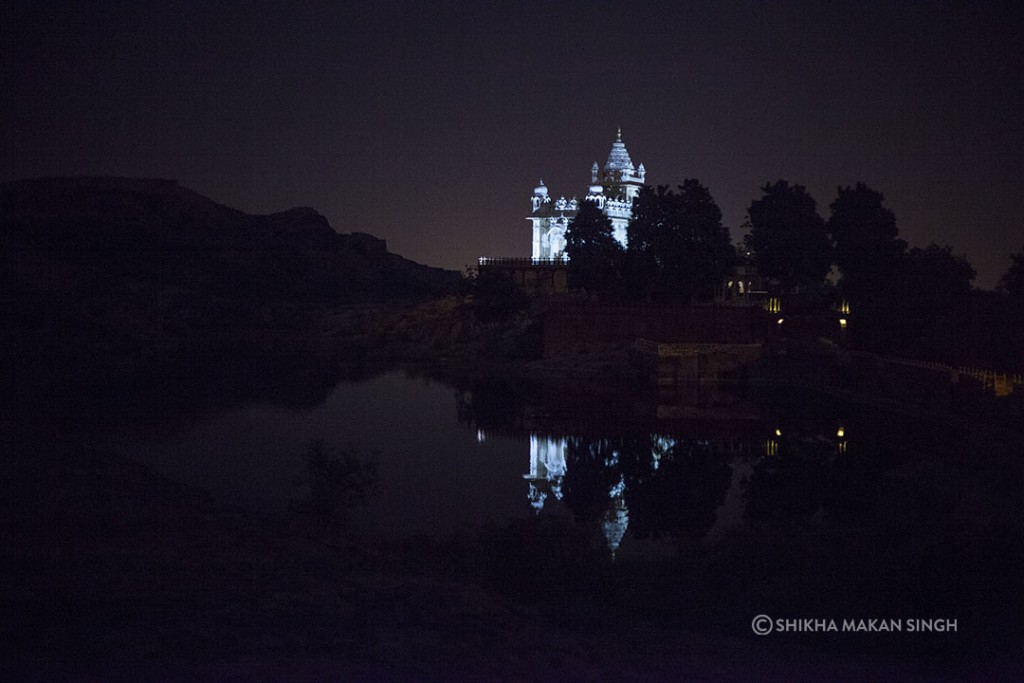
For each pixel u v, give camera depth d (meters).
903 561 25.89
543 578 22.50
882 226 95.69
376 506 38.59
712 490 43.94
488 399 77.81
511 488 43.78
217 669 12.75
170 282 178.75
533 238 158.25
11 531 20.03
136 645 13.48
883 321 82.50
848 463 50.31
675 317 100.31
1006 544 27.69
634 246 107.00
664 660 16.25
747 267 125.25
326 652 14.08
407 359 112.50
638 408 72.44
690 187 104.94
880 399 72.75
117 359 96.12
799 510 39.53
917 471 44.53
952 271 85.44
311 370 99.88
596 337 101.88
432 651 14.85
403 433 59.88
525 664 14.84
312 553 21.16
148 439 53.75
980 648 18.75
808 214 98.50
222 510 26.31
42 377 78.62
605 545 32.41
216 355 113.00
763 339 98.12
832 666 16.83
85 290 121.50
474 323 124.06
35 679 11.80
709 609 21.64
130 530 21.14
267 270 194.88
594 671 14.89
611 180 157.00
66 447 34.19
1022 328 64.44
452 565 24.30
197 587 16.80
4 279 107.50
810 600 22.38
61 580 16.44
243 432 57.91
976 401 59.81
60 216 183.38
